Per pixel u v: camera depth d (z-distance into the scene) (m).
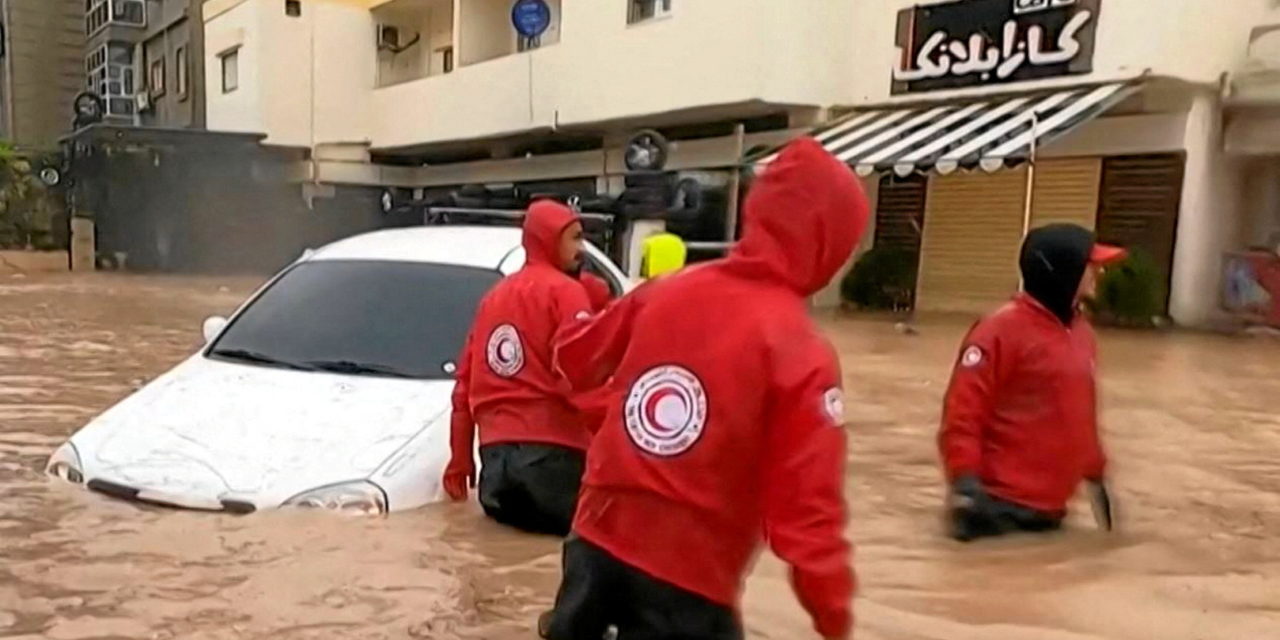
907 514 4.73
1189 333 12.88
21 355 9.16
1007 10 14.33
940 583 3.80
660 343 2.25
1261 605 3.63
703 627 2.20
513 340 4.10
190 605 3.32
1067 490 4.30
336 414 4.58
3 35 33.50
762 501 2.19
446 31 25.45
